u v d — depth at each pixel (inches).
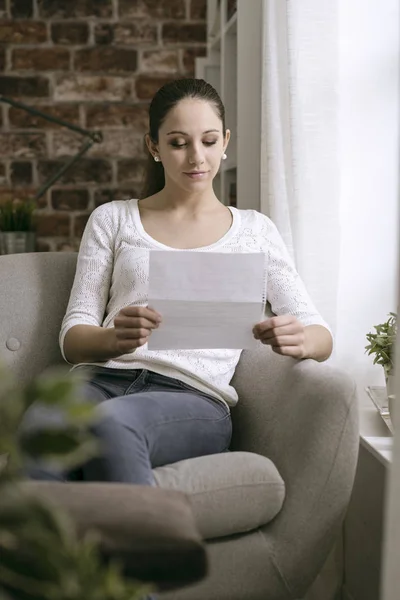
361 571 83.1
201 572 46.0
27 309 86.6
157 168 90.6
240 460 67.1
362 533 82.7
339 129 89.4
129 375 77.3
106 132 171.5
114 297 82.5
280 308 81.7
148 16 170.4
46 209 171.8
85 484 49.7
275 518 67.6
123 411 66.9
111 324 81.4
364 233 91.7
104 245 84.0
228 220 84.9
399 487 50.0
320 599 88.2
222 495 64.9
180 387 77.0
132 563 44.9
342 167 91.0
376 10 90.1
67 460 34.3
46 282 88.3
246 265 71.3
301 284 83.4
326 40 88.7
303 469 66.9
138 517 46.4
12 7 168.2
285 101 94.0
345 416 66.3
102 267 83.5
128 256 81.9
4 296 86.3
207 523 64.6
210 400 76.3
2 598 36.4
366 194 91.4
